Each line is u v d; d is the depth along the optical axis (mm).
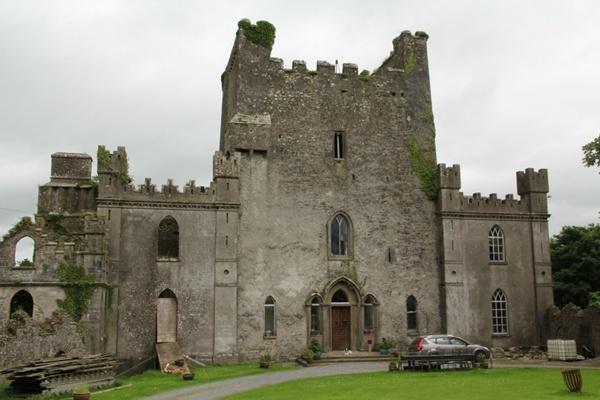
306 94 49031
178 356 41344
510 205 50594
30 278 38562
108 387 32031
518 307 49312
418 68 52125
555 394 25578
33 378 29250
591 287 58344
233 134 46531
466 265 48719
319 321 45875
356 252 47344
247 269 45031
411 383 30000
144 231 43438
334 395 26219
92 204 48938
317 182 47688
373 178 48906
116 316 41812
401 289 47656
